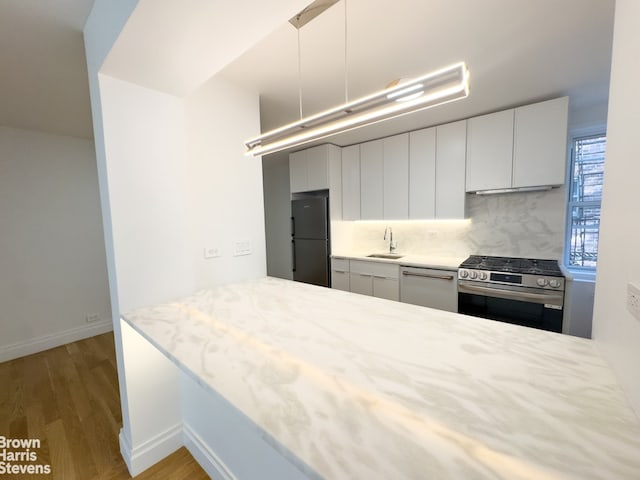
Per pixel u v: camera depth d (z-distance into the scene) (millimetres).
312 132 1314
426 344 977
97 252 3533
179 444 1804
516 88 2215
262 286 1921
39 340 3127
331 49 1671
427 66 1856
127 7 1009
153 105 1583
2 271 2926
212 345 1007
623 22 719
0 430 1941
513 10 1382
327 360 875
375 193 3486
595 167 2771
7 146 2928
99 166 1543
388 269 3154
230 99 2027
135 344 1596
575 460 491
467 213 2988
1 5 1274
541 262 2623
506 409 632
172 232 1682
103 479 1576
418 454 510
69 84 2061
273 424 595
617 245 739
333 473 475
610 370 786
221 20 1044
